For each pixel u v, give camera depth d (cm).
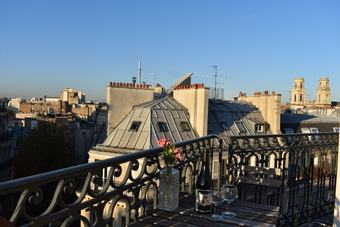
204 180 528
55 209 334
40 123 3959
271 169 614
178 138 2236
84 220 364
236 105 3009
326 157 762
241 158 649
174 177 515
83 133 4397
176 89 2555
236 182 631
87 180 362
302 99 9712
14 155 4384
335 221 582
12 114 6228
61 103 7900
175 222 464
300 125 3559
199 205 499
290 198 649
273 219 479
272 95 3025
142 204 482
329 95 9900
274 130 3031
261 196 651
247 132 2741
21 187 283
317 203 717
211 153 634
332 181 766
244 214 496
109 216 412
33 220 303
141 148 2086
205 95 2372
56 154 3778
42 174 306
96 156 2208
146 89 2572
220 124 2650
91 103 9744
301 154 708
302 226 662
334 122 3800
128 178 445
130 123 2269
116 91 2478
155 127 2195
